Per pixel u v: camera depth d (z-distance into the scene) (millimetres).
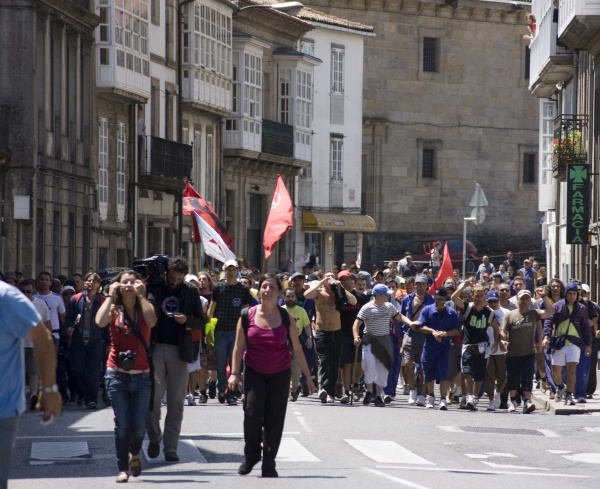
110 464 41594
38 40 99000
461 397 65188
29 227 96250
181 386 41375
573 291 65625
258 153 147750
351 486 35812
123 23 113938
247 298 62438
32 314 24266
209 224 88062
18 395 24328
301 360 38719
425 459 43406
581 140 110688
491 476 39281
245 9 142250
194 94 132750
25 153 96250
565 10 103500
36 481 37500
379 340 64250
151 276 41062
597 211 105438
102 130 114625
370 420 55906
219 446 45750
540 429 55312
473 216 102188
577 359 65562
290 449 45031
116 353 37812
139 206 122500
